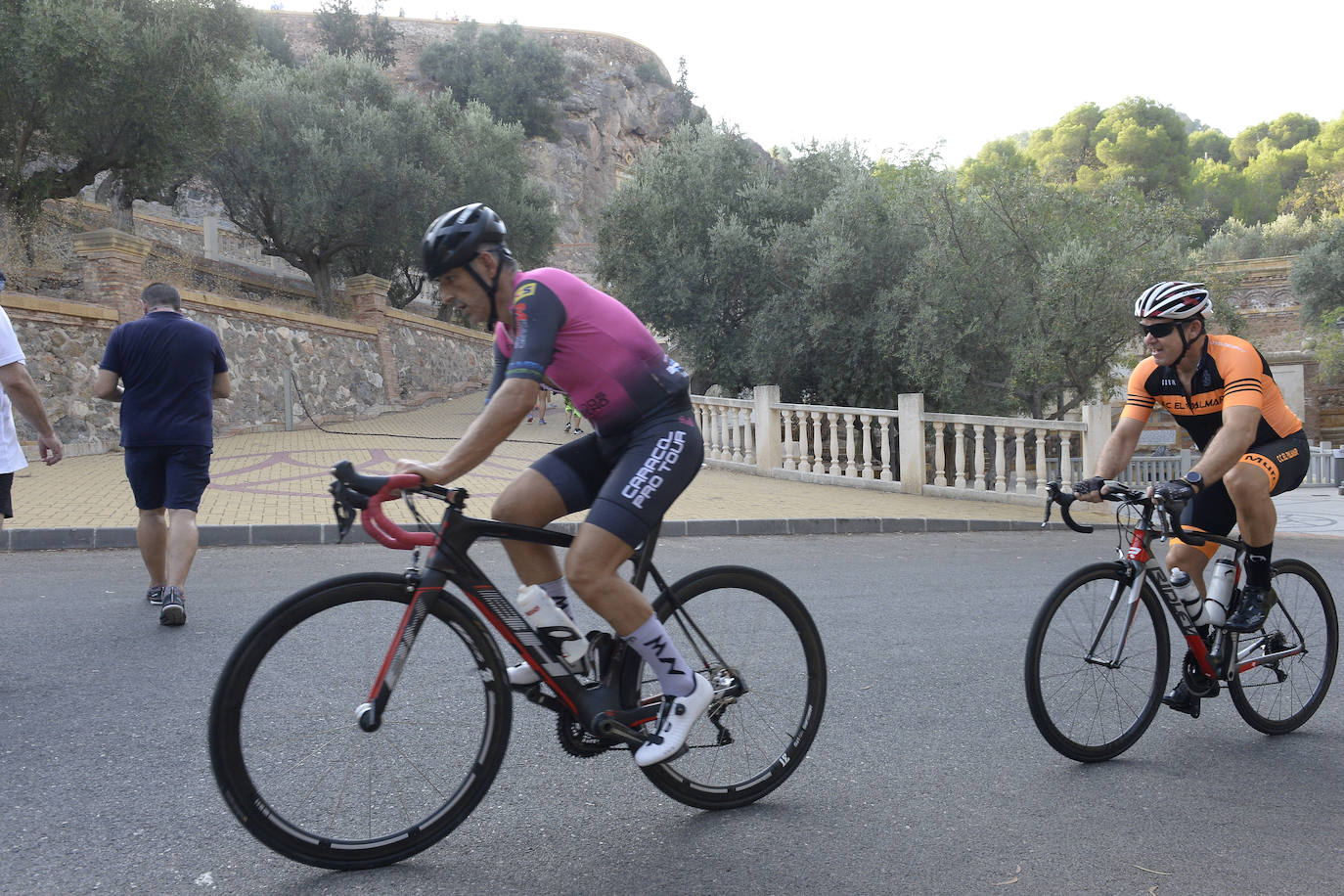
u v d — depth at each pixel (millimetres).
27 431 11883
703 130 17312
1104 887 2359
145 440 4812
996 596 6156
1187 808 2891
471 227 2480
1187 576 3482
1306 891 2355
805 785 3020
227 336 16391
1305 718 3795
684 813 2789
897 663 4469
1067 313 12711
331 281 27094
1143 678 3438
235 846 2475
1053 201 14133
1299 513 13352
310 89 24719
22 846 2426
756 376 15641
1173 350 3400
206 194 26062
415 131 24125
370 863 2371
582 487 2670
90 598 5293
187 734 3254
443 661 2494
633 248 16875
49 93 13602
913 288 13766
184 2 16047
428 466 2305
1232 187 69688
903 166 14938
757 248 15578
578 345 2492
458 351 28297
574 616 2723
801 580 6551
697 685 2633
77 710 3463
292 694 2301
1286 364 27766
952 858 2508
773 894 2285
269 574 6113
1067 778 3133
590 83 65750
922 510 10742
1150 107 70562
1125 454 3607
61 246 15336
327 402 19594
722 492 11422
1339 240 27578
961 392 13898
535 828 2662
